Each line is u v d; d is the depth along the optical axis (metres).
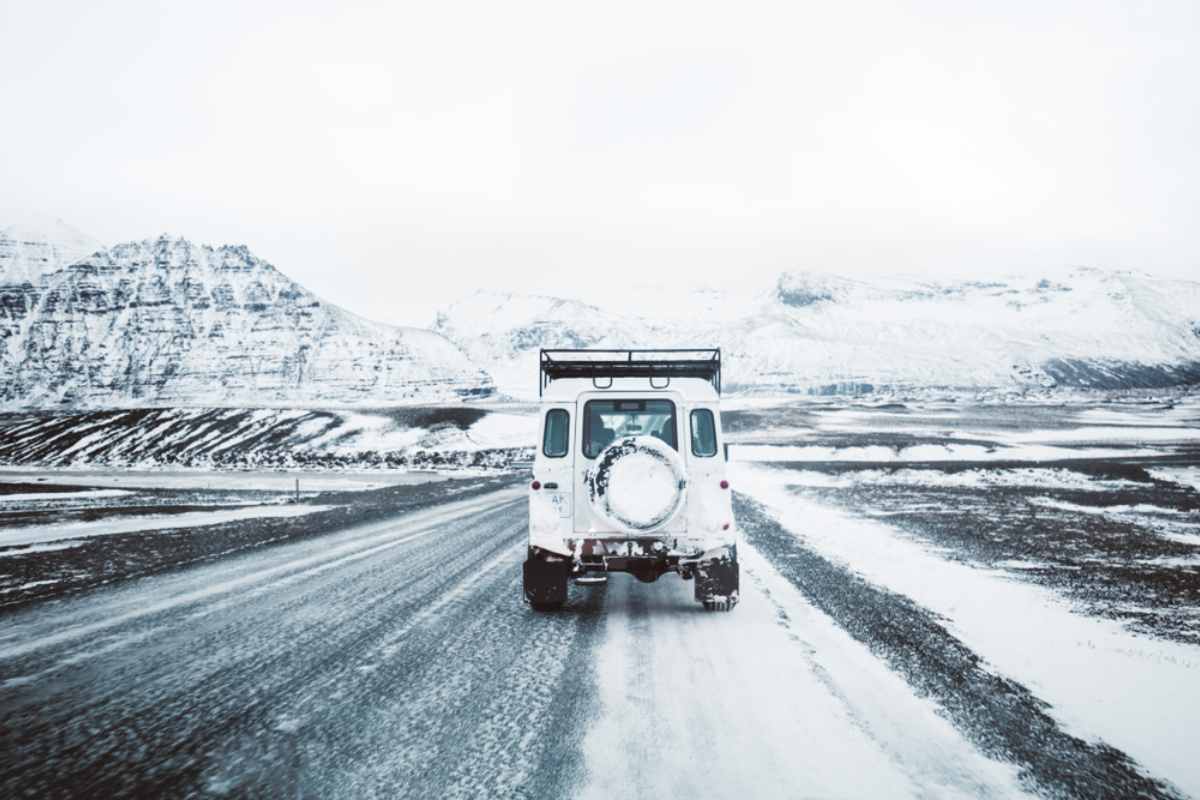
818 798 3.71
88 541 14.44
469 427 104.25
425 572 10.74
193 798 3.74
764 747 4.35
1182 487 27.42
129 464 72.31
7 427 122.25
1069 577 10.11
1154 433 90.38
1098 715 4.93
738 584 8.41
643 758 4.20
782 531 15.36
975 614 7.91
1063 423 115.44
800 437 80.94
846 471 38.41
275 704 5.15
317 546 13.57
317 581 10.04
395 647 6.69
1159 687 5.52
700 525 8.21
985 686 5.51
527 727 4.70
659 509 7.91
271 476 43.97
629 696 5.29
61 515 19.95
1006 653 6.41
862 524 16.58
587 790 3.80
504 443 96.50
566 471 8.33
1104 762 4.19
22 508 22.59
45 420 125.25
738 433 95.62
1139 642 6.79
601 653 6.46
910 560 11.62
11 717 4.91
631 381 8.47
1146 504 21.09
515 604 8.61
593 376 8.79
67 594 9.18
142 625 7.53
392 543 13.92
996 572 10.53
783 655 6.34
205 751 4.33
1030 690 5.43
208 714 4.96
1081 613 7.96
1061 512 19.00
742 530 15.54
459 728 4.69
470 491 28.34
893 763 4.13
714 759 4.19
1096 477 32.06
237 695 5.35
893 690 5.39
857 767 4.08
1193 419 131.75
